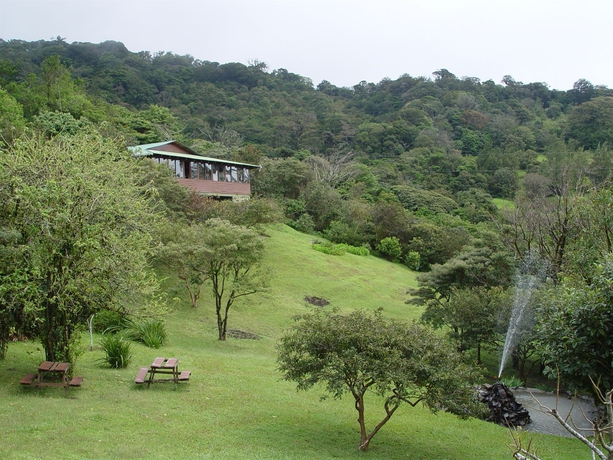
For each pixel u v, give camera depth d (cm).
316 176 5881
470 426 1342
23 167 1197
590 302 1041
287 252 3866
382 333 1055
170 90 9425
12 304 1093
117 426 975
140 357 1611
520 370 2039
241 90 10519
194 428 1033
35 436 862
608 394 500
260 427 1108
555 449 1198
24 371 1290
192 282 2295
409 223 5109
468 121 8838
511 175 6556
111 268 1224
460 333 2244
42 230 1138
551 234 2183
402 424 1302
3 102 3238
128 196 1372
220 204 3319
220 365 1647
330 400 1448
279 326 2517
